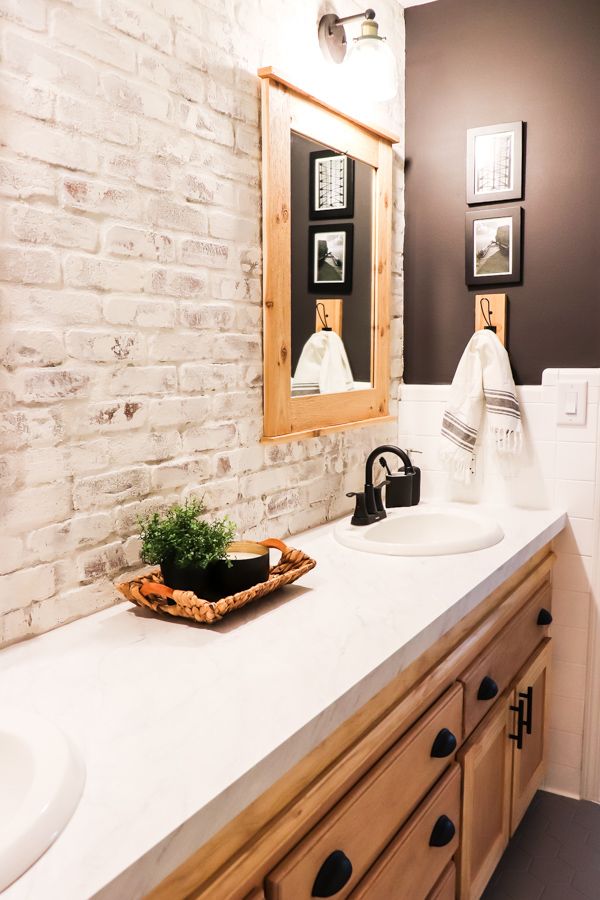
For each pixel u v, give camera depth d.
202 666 1.08
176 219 1.45
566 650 2.26
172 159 1.43
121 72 1.30
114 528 1.36
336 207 1.98
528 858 1.99
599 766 2.26
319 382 1.97
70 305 1.24
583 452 2.17
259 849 0.86
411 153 2.39
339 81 2.00
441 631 1.29
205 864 0.80
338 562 1.63
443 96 2.32
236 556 1.41
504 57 2.22
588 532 2.19
